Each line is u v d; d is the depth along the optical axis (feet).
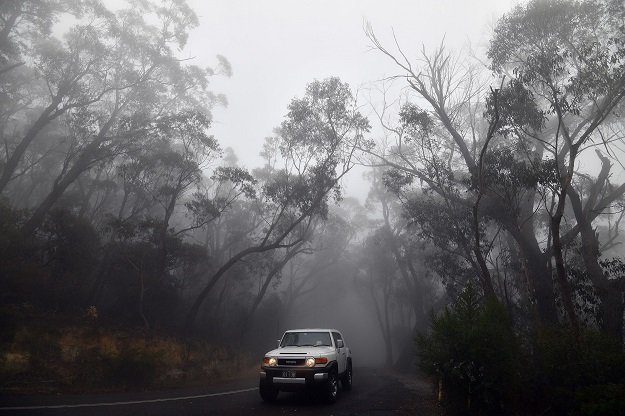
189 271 113.19
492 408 27.84
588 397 24.63
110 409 33.83
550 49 56.18
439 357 28.99
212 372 72.13
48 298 73.61
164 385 53.47
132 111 115.03
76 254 79.05
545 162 52.80
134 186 100.48
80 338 58.59
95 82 111.75
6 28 99.35
